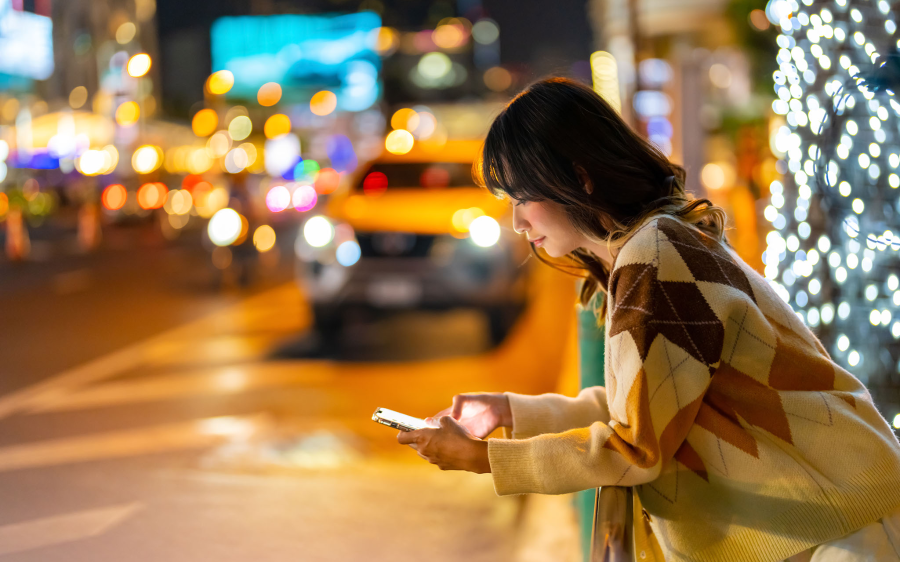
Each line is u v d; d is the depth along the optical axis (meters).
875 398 2.43
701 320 1.37
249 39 55.03
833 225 2.44
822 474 1.40
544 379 6.89
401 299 7.95
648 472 1.36
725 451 1.42
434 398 6.36
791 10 2.43
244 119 52.44
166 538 3.92
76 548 3.84
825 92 2.37
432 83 14.80
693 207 1.53
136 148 31.84
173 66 58.59
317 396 6.45
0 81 37.19
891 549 1.38
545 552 3.69
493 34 39.66
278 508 4.29
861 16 2.33
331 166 30.59
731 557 1.42
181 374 7.22
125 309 10.79
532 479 1.42
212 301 11.41
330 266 8.09
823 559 1.39
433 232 7.89
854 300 2.44
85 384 6.91
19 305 11.19
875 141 2.08
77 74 41.66
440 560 3.68
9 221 16.83
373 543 3.86
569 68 1.88
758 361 1.41
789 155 2.47
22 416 6.00
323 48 52.31
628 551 1.31
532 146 1.51
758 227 9.95
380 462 4.97
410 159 8.96
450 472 4.80
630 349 1.37
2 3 37.06
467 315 9.91
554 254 1.65
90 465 4.96
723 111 17.08
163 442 5.39
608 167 1.51
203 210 23.61
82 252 18.53
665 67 12.32
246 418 5.90
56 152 31.22
